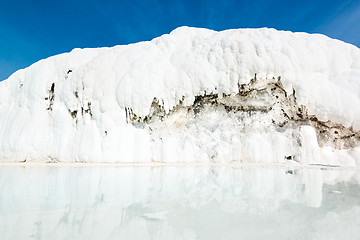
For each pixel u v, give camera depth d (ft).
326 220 8.96
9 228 7.93
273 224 8.56
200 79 37.06
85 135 37.14
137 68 39.19
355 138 34.96
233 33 41.96
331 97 34.91
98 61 41.60
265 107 37.58
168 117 37.86
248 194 13.67
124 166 30.76
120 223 8.66
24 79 45.93
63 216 9.38
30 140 39.01
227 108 38.68
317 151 34.24
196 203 11.59
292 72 35.47
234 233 7.73
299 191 14.55
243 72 36.06
